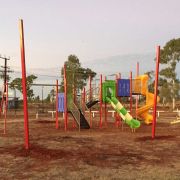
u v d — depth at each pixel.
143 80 30.62
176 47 73.56
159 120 35.66
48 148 14.62
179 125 29.16
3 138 18.83
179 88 75.00
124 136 20.36
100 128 26.98
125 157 13.05
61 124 30.50
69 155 13.15
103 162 12.07
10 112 55.38
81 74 80.56
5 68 59.16
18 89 67.12
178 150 14.77
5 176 10.12
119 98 30.47
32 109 61.69
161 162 12.25
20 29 14.10
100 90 28.14
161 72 76.56
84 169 10.98
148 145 16.20
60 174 10.33
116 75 30.45
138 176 10.12
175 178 9.92
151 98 30.95
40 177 9.99
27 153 13.45
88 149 14.74
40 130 24.80
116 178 9.87
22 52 14.12
